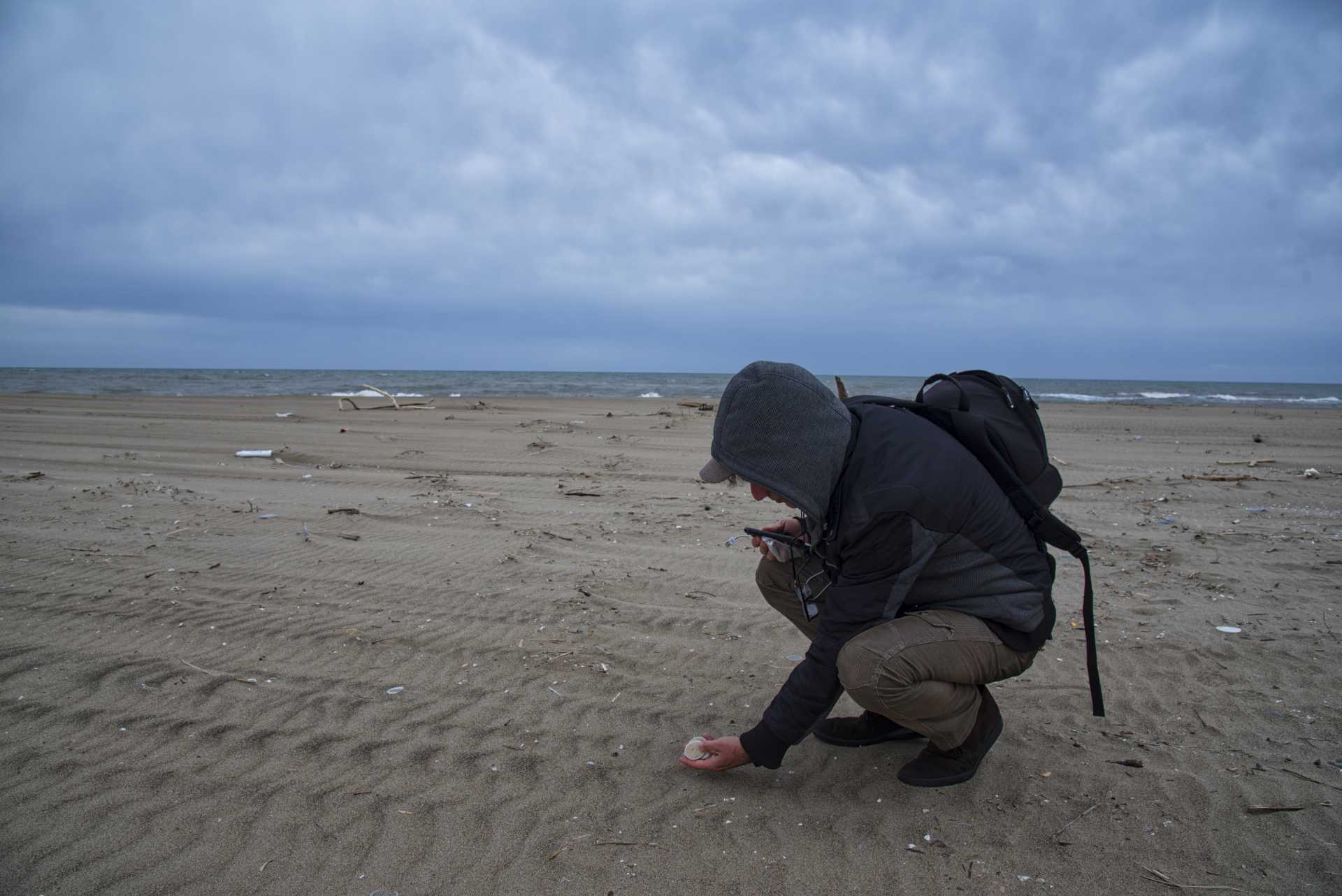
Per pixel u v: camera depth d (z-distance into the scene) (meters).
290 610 4.17
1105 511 6.80
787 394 2.16
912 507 2.16
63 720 2.99
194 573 4.77
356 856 2.25
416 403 21.64
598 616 4.16
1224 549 5.42
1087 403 30.36
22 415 16.23
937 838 2.36
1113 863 2.22
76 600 4.27
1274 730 2.92
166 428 13.63
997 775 2.68
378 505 6.94
